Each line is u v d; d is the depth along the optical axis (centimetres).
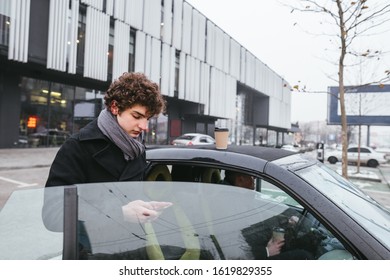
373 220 147
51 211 120
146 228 133
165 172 175
